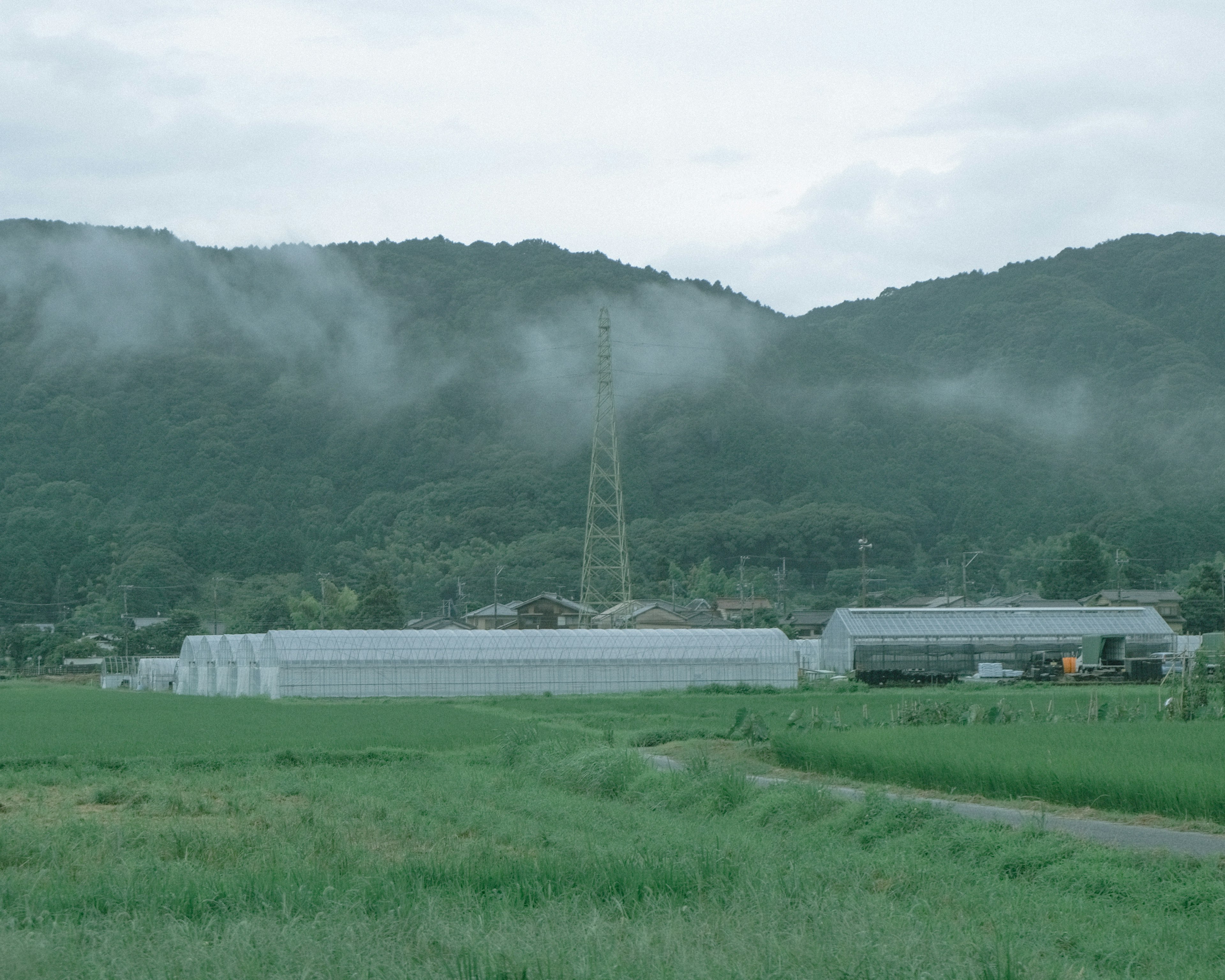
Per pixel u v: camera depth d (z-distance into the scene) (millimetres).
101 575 184625
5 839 20531
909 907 16047
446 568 192500
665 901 15500
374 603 144625
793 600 179250
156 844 20828
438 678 83812
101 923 14336
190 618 147000
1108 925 15484
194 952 12844
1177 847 21344
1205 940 14750
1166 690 70125
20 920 14734
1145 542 181375
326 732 48406
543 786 32125
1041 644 98500
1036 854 19375
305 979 11945
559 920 14109
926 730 38125
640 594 177875
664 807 28281
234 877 16703
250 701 79938
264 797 28641
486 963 12305
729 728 49531
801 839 22594
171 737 45969
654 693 83438
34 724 54031
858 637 95250
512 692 84750
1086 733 35656
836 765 33344
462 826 23891
